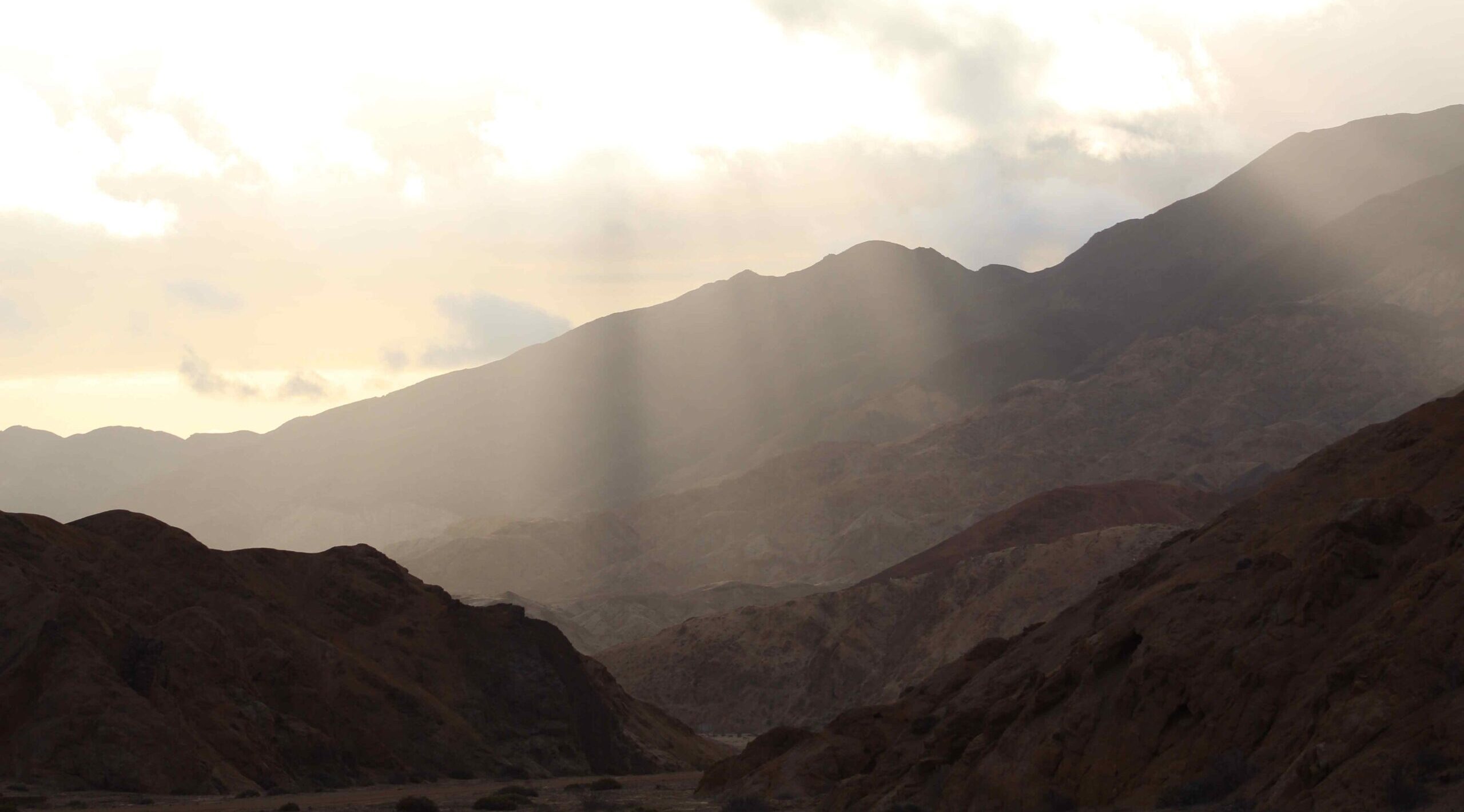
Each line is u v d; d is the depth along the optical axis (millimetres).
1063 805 30609
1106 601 47688
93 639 59188
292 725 66875
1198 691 30156
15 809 45938
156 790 54750
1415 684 24188
